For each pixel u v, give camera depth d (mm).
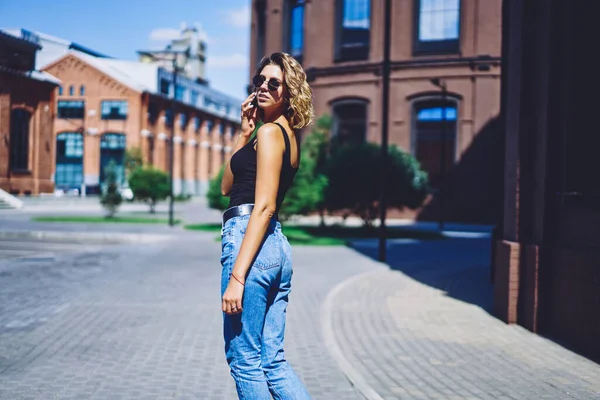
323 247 16188
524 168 6359
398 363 4965
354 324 6461
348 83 29516
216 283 9453
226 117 71250
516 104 6453
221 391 4191
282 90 2572
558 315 5785
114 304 7488
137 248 15078
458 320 6672
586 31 5484
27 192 32344
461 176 27344
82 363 4852
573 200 5637
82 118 34500
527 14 6359
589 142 5387
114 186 26812
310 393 4195
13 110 29781
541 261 5996
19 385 4219
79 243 16266
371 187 20562
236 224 2439
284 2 32344
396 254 14828
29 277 9617
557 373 4656
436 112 28188
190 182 61938
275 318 2514
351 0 29953
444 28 27859
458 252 15516
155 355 5148
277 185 2371
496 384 4379
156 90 47938
